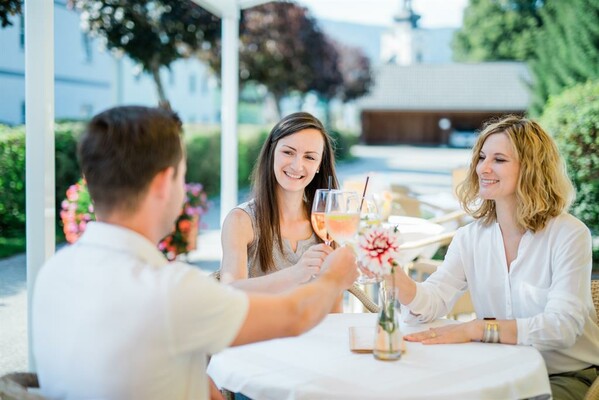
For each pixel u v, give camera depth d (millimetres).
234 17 5723
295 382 1503
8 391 1264
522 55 23641
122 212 1293
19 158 7246
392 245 1640
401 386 1479
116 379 1206
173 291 1188
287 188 2426
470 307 3830
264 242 2457
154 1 9820
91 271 1240
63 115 11773
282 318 1319
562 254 2002
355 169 18859
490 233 2189
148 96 14391
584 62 10383
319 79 21656
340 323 1989
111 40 9742
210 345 1239
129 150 1264
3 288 5516
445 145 33844
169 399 1248
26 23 2900
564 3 10742
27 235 2959
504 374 1562
